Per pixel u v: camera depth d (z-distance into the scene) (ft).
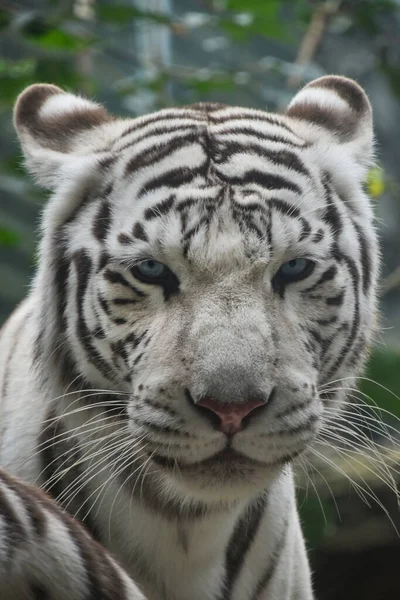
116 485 23.16
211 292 20.54
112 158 22.95
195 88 46.50
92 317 22.17
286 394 20.29
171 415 20.17
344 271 22.47
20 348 25.75
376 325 25.07
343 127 24.95
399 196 56.34
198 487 20.74
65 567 17.40
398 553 45.11
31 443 23.81
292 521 25.84
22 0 53.98
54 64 44.32
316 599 45.44
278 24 45.03
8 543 16.75
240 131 23.18
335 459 42.73
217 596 24.08
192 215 21.07
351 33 52.06
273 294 21.20
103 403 22.72
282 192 21.81
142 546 23.49
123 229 21.76
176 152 22.40
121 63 70.38
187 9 75.15
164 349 20.45
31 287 25.88
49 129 24.43
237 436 20.04
